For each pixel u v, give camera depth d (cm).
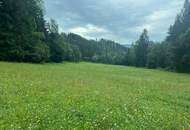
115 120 950
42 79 2209
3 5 5488
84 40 19562
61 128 783
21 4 5828
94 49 18975
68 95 1427
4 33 5391
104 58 16188
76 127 803
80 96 1433
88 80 2627
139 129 864
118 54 16112
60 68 4788
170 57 7881
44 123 824
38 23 7731
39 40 6650
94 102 1279
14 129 740
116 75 4162
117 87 2205
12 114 895
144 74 5278
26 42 6050
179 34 8106
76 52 12594
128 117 1029
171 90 2331
